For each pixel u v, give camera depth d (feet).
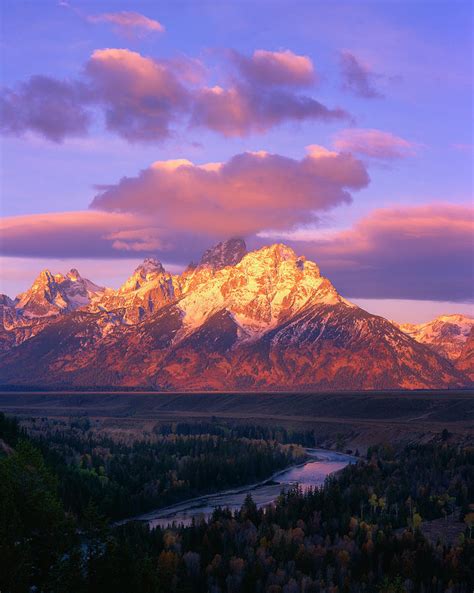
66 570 374.22
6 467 437.99
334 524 640.58
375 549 567.59
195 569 524.52
